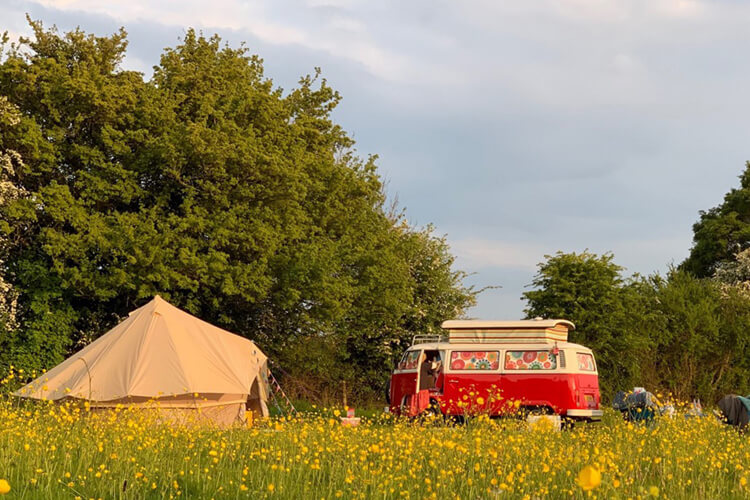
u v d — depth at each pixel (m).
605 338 29.06
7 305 24.38
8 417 13.13
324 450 10.66
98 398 16.84
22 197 24.44
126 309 26.94
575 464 9.69
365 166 30.48
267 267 25.25
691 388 31.62
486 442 10.55
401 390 20.94
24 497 8.02
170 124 25.98
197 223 24.47
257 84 29.27
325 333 30.19
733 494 8.99
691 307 32.34
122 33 27.64
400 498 8.34
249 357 20.23
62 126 26.03
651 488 5.56
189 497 8.48
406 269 31.38
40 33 27.05
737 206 47.97
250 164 25.14
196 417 17.39
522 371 19.83
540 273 30.39
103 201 25.52
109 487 8.55
